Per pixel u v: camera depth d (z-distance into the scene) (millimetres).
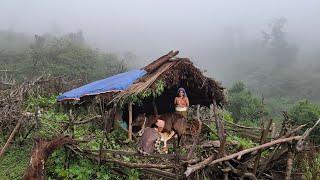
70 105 11750
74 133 9125
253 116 24516
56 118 10164
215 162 8062
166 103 13195
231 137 11648
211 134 11492
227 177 8531
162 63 10992
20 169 9008
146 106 12898
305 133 8609
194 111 13500
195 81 11422
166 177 7910
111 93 10352
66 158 8320
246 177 8969
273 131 11781
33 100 12484
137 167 8055
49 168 8344
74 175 8273
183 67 10906
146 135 9258
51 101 12586
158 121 10008
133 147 9625
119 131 10391
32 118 10172
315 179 9000
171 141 10516
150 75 10797
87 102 11375
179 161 7766
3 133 10484
